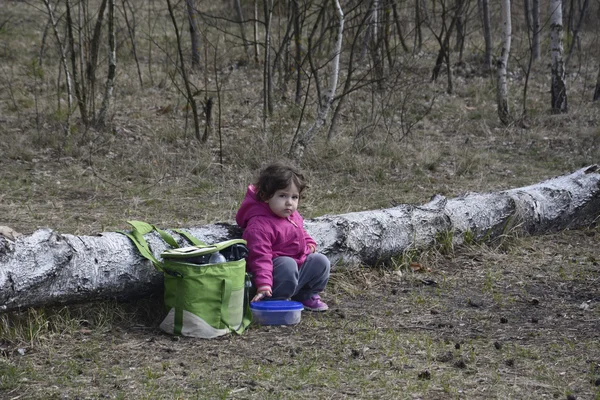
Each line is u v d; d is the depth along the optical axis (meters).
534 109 13.23
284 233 4.61
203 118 11.59
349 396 3.44
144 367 3.77
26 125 10.73
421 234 5.88
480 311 4.82
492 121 12.48
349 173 9.31
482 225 6.28
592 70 16.89
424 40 18.77
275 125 10.86
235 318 4.32
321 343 4.18
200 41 16.36
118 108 12.02
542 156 10.53
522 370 3.79
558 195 6.84
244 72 15.18
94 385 3.54
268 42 11.76
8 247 3.98
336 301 5.02
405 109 12.62
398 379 3.65
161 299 4.67
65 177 8.63
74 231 6.32
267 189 4.57
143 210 7.31
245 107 12.44
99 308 4.46
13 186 8.07
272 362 3.87
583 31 21.02
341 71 14.30
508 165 10.02
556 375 3.73
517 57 17.39
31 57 15.41
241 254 4.50
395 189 8.63
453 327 4.50
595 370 3.80
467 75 15.97
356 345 4.14
